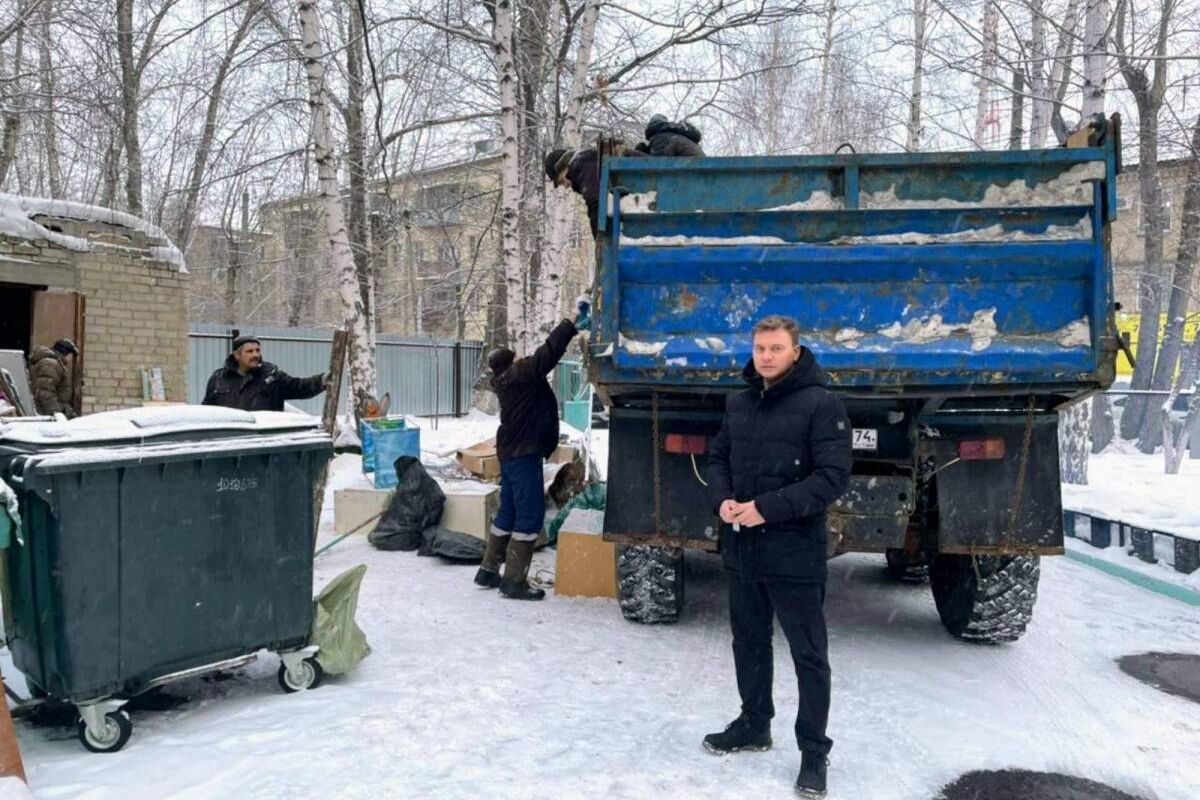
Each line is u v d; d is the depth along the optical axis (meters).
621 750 3.59
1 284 10.01
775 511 3.18
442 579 6.46
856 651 5.10
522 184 12.64
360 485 8.08
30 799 2.88
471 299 22.88
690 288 4.49
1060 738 3.87
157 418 3.68
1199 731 3.98
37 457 3.29
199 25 10.85
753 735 3.57
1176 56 10.29
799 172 4.47
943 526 4.74
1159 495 10.81
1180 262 17.14
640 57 10.41
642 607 5.41
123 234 11.05
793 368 3.35
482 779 3.29
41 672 3.45
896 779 3.44
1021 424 4.80
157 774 3.24
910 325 4.38
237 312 25.62
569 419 17.67
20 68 14.51
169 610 3.65
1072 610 6.12
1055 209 4.30
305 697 4.07
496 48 9.34
